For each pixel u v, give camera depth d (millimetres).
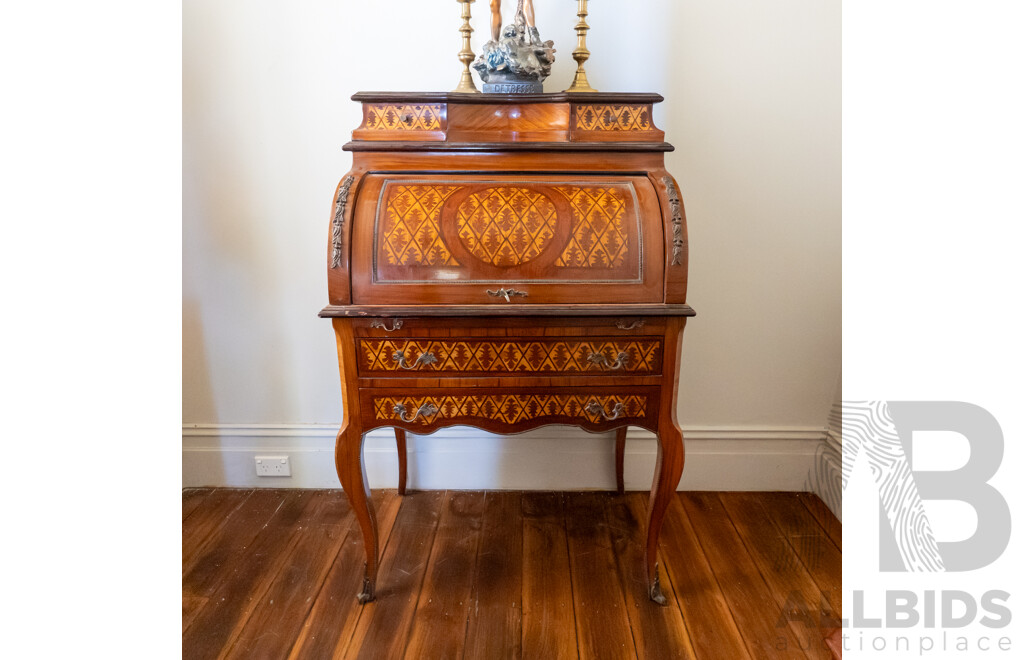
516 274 1684
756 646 1723
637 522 2281
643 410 1769
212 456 2500
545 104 1881
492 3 1975
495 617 1824
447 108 1866
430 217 1703
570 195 1742
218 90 2238
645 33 2193
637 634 1760
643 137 1854
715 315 2377
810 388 2428
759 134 2252
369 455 2492
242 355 2432
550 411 1768
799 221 2307
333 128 2266
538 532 2221
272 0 2180
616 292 1682
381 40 2213
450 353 1724
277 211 2320
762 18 2178
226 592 1927
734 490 2490
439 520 2293
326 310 1665
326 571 2021
